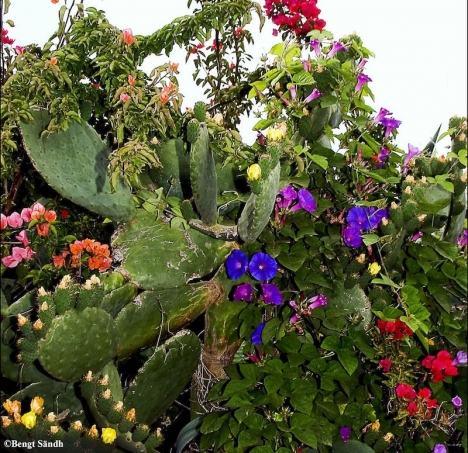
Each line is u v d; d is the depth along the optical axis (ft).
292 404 4.75
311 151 5.71
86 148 4.93
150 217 5.20
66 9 5.35
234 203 5.65
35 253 5.26
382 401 5.60
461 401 5.27
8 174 5.02
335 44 5.64
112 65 4.96
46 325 3.98
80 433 4.20
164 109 4.89
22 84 4.66
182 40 5.50
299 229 5.33
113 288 4.59
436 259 5.49
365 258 5.60
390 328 5.05
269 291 5.19
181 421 6.33
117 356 4.82
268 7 6.13
